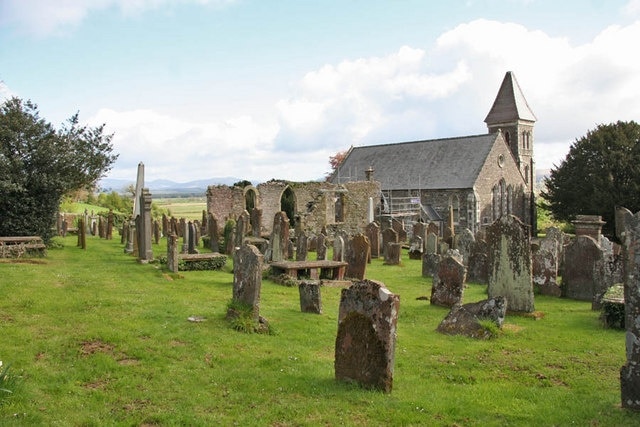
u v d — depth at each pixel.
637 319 7.13
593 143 51.56
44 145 22.64
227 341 9.95
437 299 15.02
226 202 42.56
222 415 6.93
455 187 55.28
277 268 18.47
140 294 13.85
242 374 8.39
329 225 41.47
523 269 13.65
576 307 14.98
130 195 78.19
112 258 22.05
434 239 26.09
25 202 23.27
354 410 7.13
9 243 21.50
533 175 69.81
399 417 6.91
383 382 7.79
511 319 13.25
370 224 29.62
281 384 8.01
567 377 8.87
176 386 7.83
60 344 9.25
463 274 14.55
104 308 11.90
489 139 58.16
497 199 57.72
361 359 8.01
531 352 10.33
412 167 61.06
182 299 13.58
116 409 7.01
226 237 26.92
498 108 69.31
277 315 12.68
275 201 44.91
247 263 11.24
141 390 7.66
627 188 48.41
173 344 9.67
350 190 47.78
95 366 8.40
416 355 10.01
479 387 8.30
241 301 11.34
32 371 8.00
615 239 46.62
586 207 51.69
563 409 7.34
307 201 46.00
